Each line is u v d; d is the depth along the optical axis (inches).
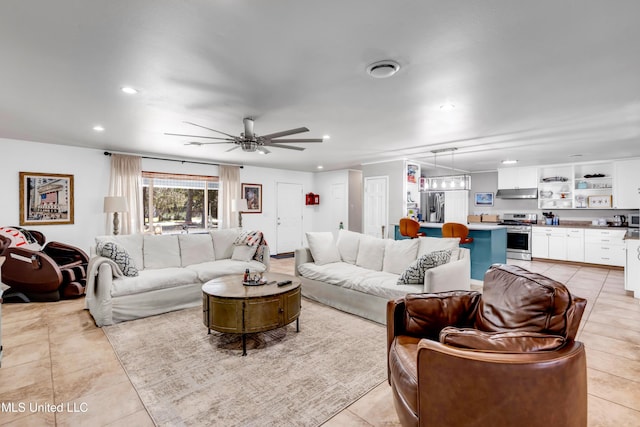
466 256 134.8
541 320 55.7
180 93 109.0
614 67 89.1
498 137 174.7
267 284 123.6
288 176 331.9
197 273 156.8
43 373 90.7
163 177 244.7
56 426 69.1
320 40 75.3
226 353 104.0
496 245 197.9
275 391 82.7
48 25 68.9
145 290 137.4
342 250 180.5
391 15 65.2
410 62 86.5
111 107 124.1
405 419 58.6
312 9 63.2
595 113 131.0
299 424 70.2
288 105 121.3
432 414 51.4
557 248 270.8
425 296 81.0
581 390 50.0
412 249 147.3
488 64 87.7
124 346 108.6
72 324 128.2
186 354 103.0
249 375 90.4
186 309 149.2
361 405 77.3
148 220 238.8
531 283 61.3
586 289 184.4
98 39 75.0
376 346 109.4
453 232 189.9
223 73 93.4
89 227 210.5
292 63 87.1
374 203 270.7
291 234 335.0
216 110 127.4
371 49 79.5
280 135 128.3
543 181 288.5
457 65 88.3
